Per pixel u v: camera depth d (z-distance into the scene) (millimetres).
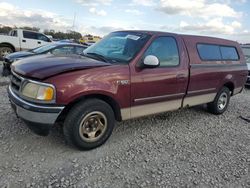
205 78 5145
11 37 14172
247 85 10664
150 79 4059
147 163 3477
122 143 4020
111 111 3738
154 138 4328
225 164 3646
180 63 4586
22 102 3270
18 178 2883
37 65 3467
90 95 3514
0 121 4355
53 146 3672
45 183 2842
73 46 9922
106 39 4773
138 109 4090
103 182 2963
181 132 4734
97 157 3512
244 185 3174
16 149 3492
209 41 5406
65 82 3205
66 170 3129
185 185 3057
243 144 4445
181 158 3707
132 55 3975
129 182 3010
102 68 3549
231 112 6512
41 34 15203
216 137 4664
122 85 3717
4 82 7762
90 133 3605
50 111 3186
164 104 4492
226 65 5762
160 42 4336
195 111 6227
